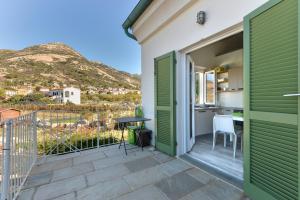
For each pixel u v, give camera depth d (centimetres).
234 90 493
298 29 132
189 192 200
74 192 204
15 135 199
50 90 2747
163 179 231
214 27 225
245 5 187
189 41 270
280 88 149
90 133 412
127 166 274
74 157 318
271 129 158
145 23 364
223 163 274
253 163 178
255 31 170
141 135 372
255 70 171
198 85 560
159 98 342
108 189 209
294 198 140
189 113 337
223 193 195
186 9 274
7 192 173
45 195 198
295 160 139
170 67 306
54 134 360
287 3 141
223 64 519
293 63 138
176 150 312
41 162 295
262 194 168
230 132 306
